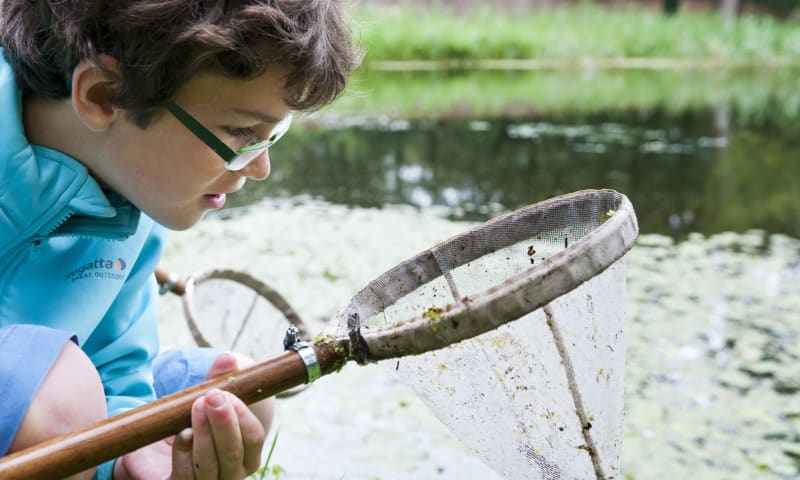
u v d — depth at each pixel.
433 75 12.44
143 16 1.04
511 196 5.30
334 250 3.93
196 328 1.72
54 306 1.20
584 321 0.97
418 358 1.00
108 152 1.15
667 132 8.16
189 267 3.55
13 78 1.16
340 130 7.73
